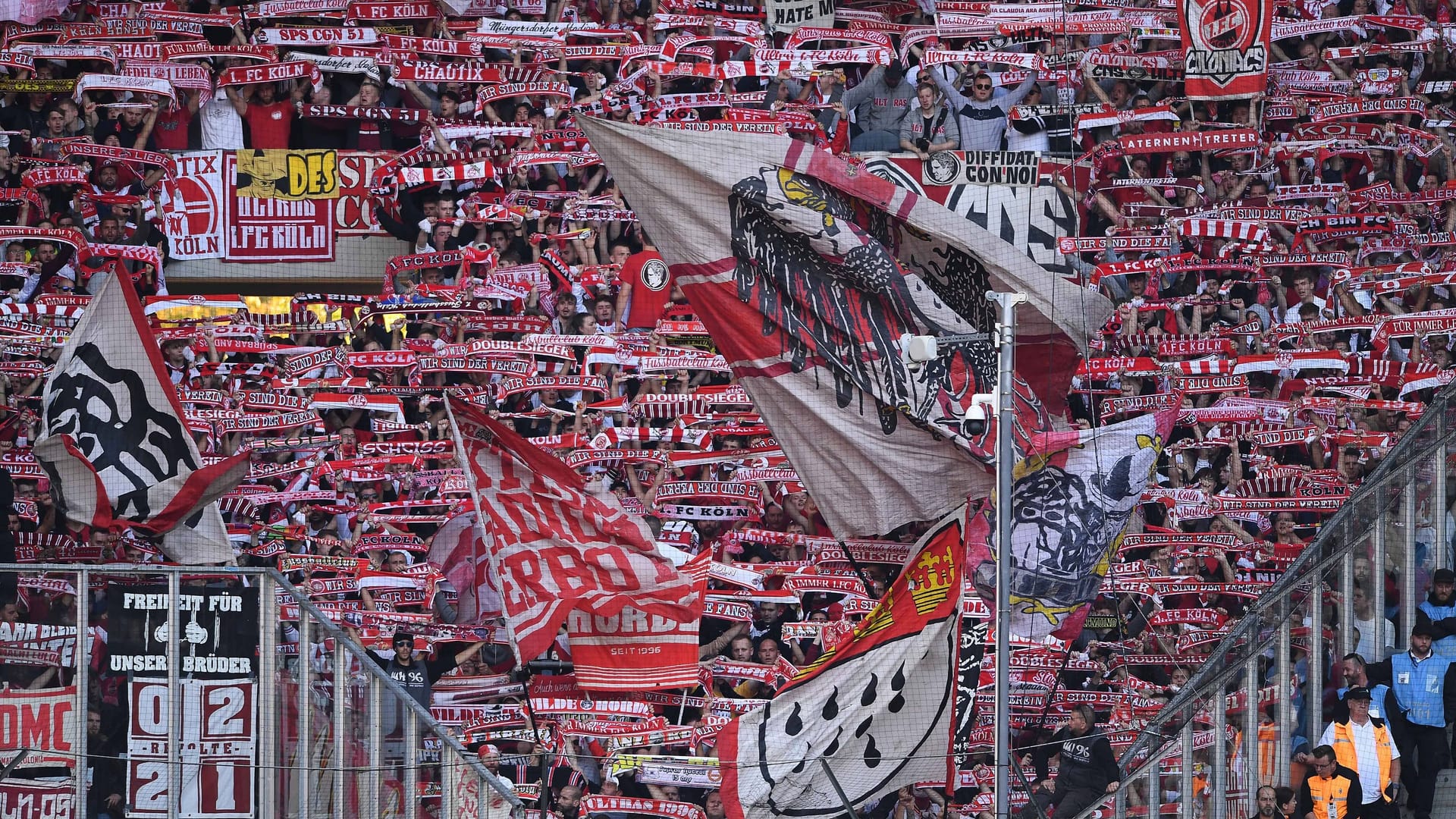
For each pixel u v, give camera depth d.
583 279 66.62
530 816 55.22
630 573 55.28
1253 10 68.56
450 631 58.41
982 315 57.38
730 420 64.31
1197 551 61.19
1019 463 56.09
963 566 54.28
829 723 53.94
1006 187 60.00
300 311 65.31
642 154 54.84
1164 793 47.59
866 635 54.50
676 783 55.50
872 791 54.06
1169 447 64.06
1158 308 67.56
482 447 55.12
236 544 60.09
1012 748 56.47
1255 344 66.81
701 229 55.38
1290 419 63.91
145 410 53.78
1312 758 46.44
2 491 57.75
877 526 56.50
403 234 68.38
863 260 55.69
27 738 48.94
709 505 62.53
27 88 68.44
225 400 62.97
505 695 58.06
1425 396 65.25
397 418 63.97
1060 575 55.94
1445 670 46.94
